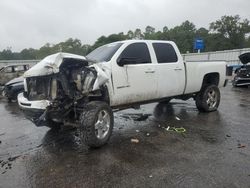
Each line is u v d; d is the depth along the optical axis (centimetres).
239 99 1107
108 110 546
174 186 379
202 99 810
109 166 447
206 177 402
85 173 424
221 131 629
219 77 856
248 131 627
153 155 489
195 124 693
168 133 620
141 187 379
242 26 7594
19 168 451
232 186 375
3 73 1523
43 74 510
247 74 1498
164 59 698
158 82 671
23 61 2712
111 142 564
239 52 2888
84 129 507
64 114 535
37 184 395
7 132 673
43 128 691
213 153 493
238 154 487
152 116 790
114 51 601
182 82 739
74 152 515
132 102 630
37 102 519
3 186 393
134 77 613
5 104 1164
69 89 526
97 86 522
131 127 675
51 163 467
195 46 3362
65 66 527
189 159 468
